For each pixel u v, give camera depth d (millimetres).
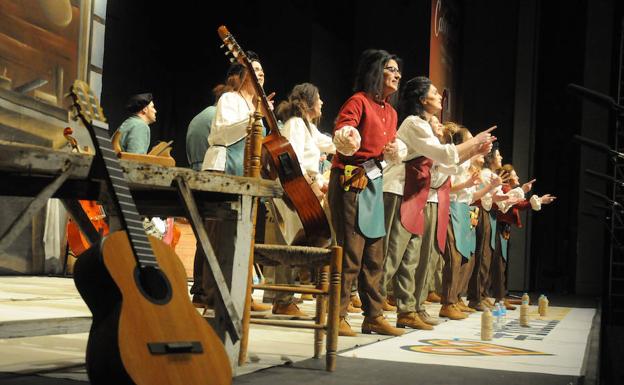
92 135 1959
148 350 1717
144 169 2082
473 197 6277
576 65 13055
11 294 5141
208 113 5062
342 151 3801
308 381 2498
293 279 4715
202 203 2506
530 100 12508
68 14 7176
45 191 1898
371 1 10945
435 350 3576
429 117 4844
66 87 7191
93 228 2547
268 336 3811
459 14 11594
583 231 12758
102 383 1696
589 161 12719
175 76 10508
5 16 6426
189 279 8320
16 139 6586
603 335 5625
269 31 10617
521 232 12539
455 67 11555
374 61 4141
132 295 1754
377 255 4125
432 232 5082
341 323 3984
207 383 1812
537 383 2686
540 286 13109
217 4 10602
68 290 5789
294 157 3215
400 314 4766
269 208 4219
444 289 5852
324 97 10922
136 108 6074
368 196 3984
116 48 9453
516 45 12578
